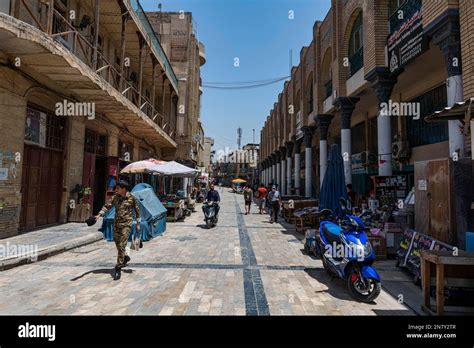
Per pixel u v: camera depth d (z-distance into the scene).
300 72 19.59
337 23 13.04
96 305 4.08
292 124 22.06
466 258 3.79
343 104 12.69
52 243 7.14
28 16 8.00
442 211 5.38
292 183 26.25
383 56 9.80
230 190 61.09
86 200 10.85
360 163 15.90
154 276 5.39
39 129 9.03
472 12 5.98
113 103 10.80
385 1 9.87
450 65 6.60
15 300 4.22
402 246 6.32
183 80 24.27
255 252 7.57
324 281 5.30
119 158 14.57
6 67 7.11
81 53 11.04
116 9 11.52
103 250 7.34
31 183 8.84
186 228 11.55
